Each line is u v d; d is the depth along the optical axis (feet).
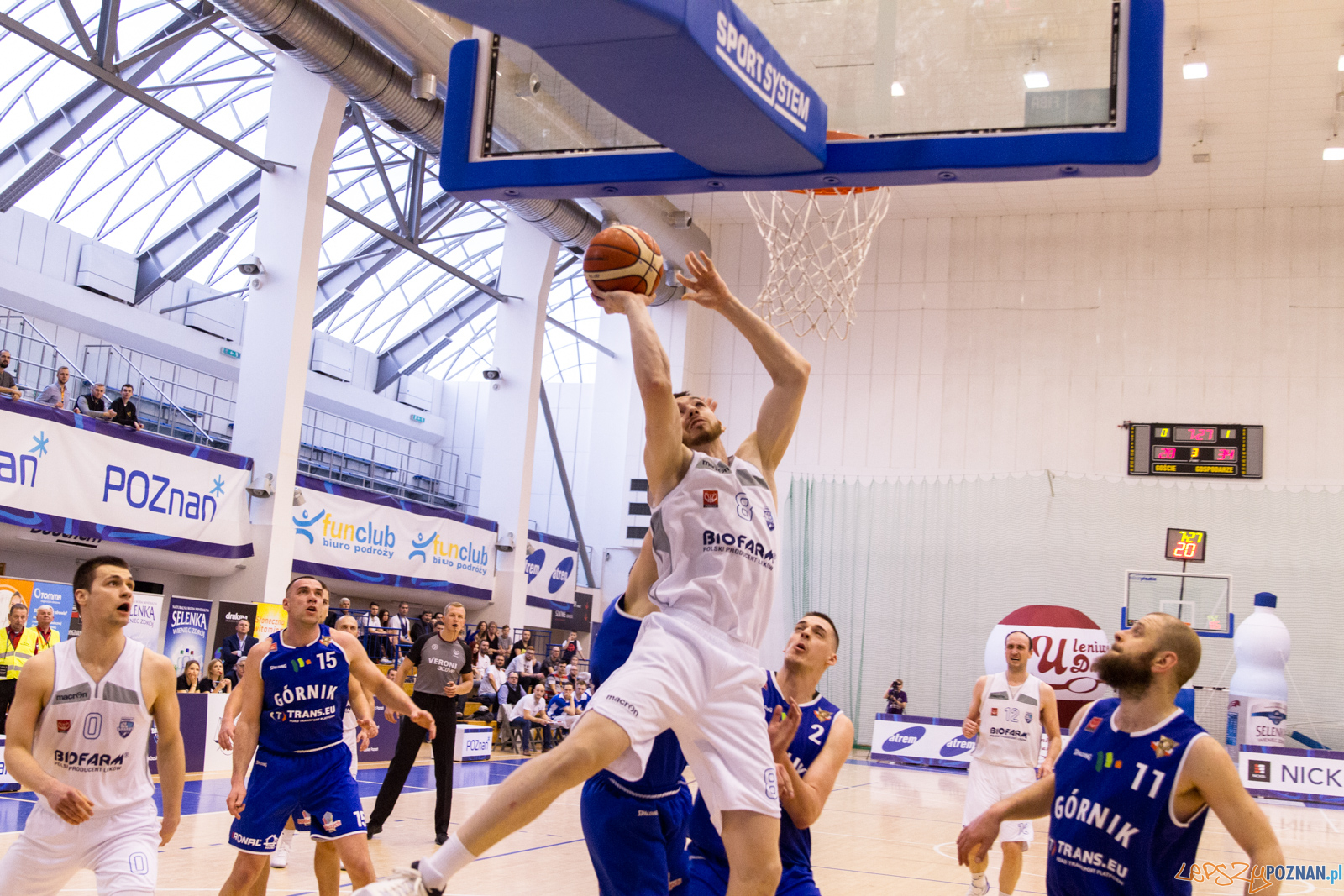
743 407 73.92
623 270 8.86
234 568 46.55
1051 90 12.03
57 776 10.78
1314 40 51.08
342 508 52.85
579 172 12.91
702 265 9.37
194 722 34.96
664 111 10.78
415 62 40.16
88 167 58.54
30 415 38.27
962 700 67.31
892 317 72.90
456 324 84.89
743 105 10.59
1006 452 69.67
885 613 69.62
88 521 39.96
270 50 55.98
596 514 79.41
